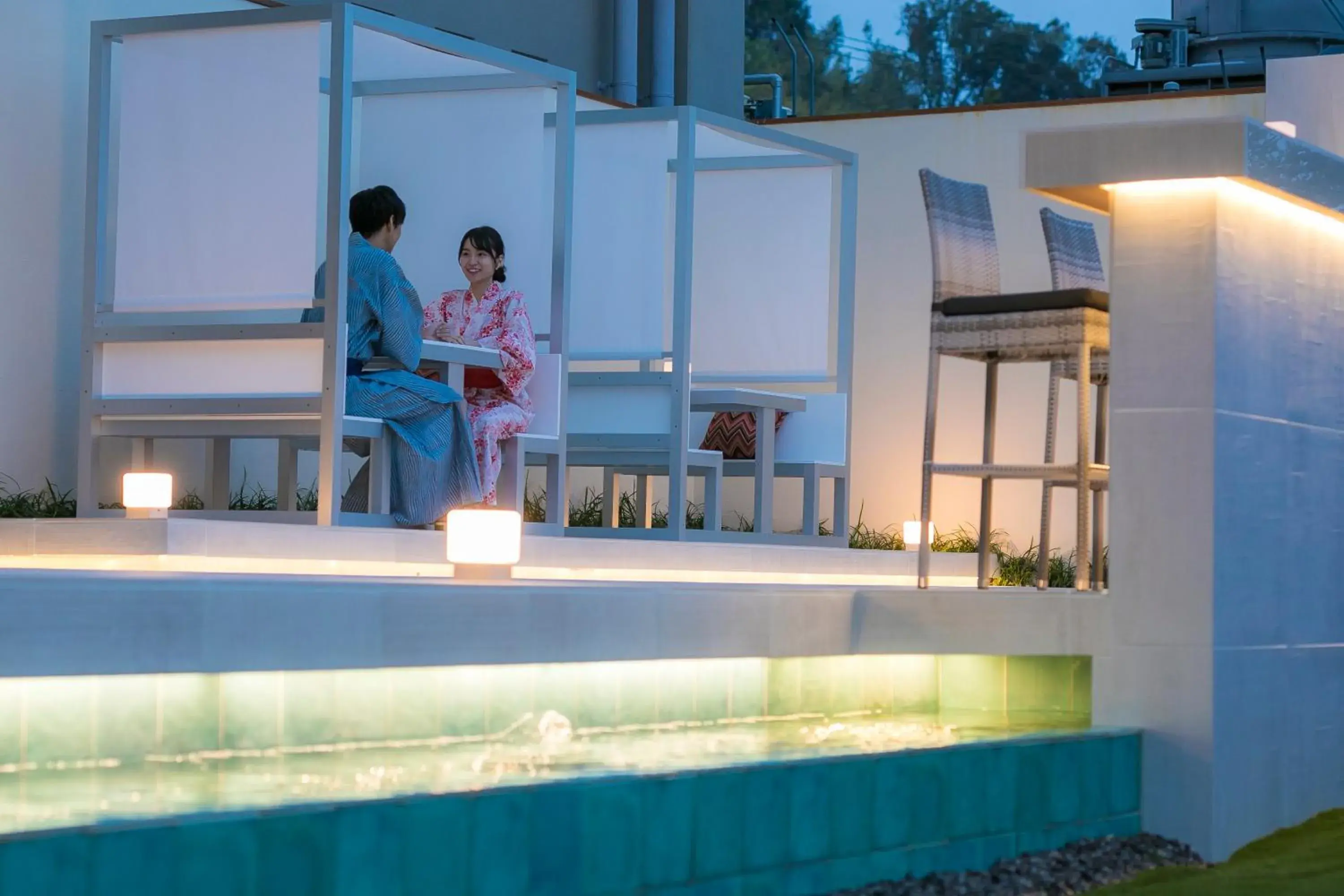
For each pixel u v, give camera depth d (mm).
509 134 7430
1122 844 4574
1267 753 4957
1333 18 16641
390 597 3734
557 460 6988
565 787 3283
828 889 3816
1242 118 4547
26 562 5289
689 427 7887
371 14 6000
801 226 8953
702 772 3555
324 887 2900
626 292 7984
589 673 4367
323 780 3316
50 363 7168
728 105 14617
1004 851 4301
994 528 10414
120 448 7430
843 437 8758
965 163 10680
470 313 7020
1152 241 4809
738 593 4566
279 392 5938
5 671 3176
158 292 6113
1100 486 5418
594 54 13242
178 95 6113
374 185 7688
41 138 7121
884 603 4953
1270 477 4992
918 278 10734
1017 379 10430
